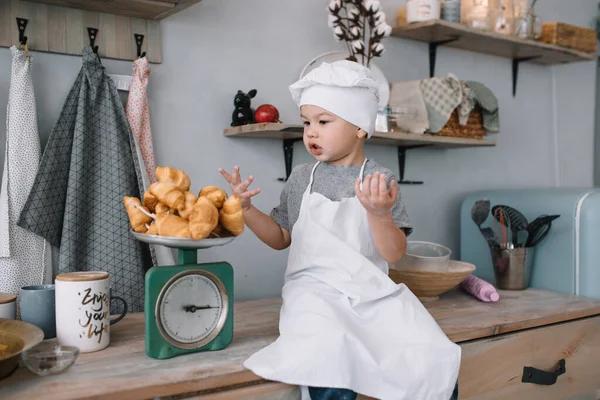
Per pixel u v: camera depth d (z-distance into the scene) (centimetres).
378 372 102
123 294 138
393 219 123
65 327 106
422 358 106
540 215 179
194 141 160
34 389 87
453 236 215
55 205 134
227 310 111
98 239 136
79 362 101
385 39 194
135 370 96
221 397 95
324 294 115
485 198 197
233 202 102
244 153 168
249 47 168
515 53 222
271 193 173
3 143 135
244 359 104
